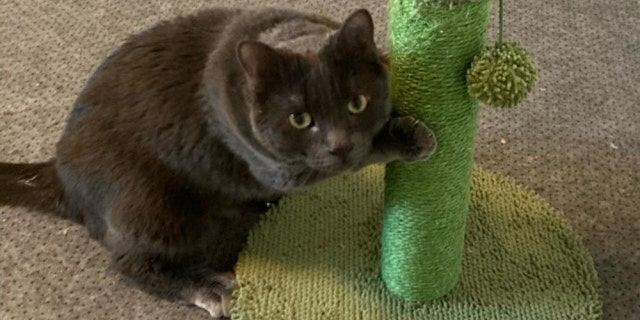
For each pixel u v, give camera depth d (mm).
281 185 665
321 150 587
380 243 765
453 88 586
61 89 916
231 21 696
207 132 681
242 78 613
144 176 703
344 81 573
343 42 570
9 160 854
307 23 663
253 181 712
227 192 728
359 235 772
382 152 618
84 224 771
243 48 564
